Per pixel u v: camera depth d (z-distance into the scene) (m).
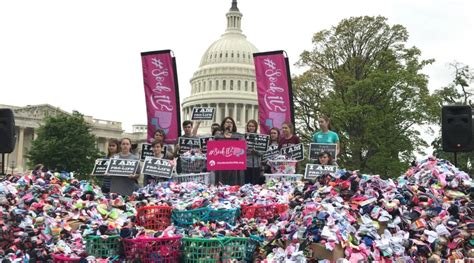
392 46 47.53
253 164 13.91
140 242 7.17
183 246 7.30
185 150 15.18
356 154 42.31
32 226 7.95
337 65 47.94
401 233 7.52
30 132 107.00
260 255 7.46
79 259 7.20
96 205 8.80
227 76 119.81
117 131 117.44
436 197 8.33
